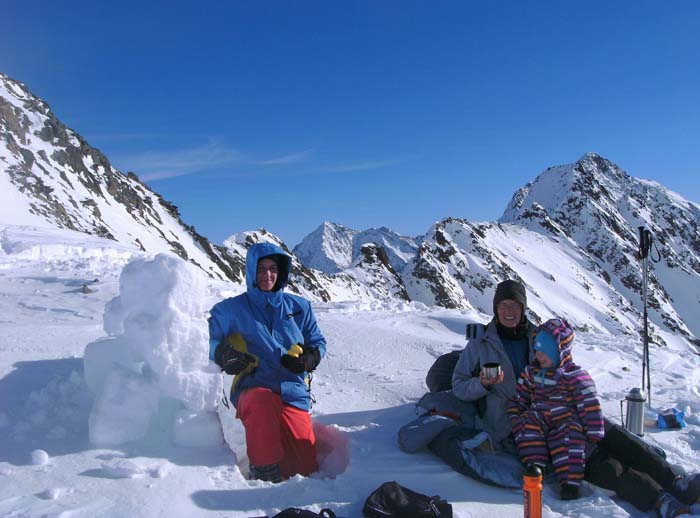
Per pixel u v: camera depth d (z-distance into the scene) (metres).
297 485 3.67
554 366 4.11
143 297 4.08
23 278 11.37
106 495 3.38
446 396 4.70
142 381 4.12
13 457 3.74
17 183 54.62
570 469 3.79
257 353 4.30
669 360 8.41
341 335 7.61
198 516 3.27
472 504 3.63
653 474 3.86
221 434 4.21
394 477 3.92
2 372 4.91
